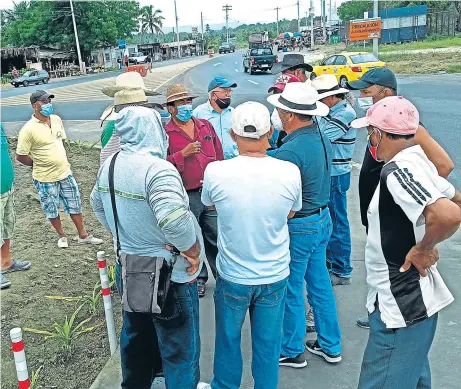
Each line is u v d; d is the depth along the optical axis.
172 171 2.66
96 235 6.32
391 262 2.37
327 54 46.38
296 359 3.52
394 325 2.38
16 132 14.27
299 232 3.31
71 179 5.76
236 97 19.20
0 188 4.81
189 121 4.43
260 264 2.84
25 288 4.79
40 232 6.30
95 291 4.82
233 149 4.86
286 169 2.85
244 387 3.38
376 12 22.61
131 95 3.97
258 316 2.98
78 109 19.41
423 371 2.68
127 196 2.65
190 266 2.82
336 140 4.26
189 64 50.03
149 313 2.79
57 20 60.97
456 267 4.87
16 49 56.47
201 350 3.81
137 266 2.70
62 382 3.58
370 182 3.54
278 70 4.96
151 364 3.16
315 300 3.54
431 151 2.88
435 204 2.14
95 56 63.81
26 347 3.97
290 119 3.33
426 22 51.50
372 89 3.63
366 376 2.51
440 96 16.12
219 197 2.80
